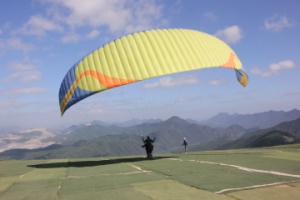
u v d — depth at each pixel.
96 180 17.08
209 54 25.45
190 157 27.83
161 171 19.06
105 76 23.36
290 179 14.70
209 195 12.23
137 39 24.77
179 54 24.30
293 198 11.38
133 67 23.38
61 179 18.20
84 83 23.88
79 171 21.58
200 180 15.40
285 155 25.77
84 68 24.53
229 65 26.23
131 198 12.35
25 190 15.38
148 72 23.12
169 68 23.39
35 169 24.59
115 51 24.30
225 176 16.28
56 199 12.96
